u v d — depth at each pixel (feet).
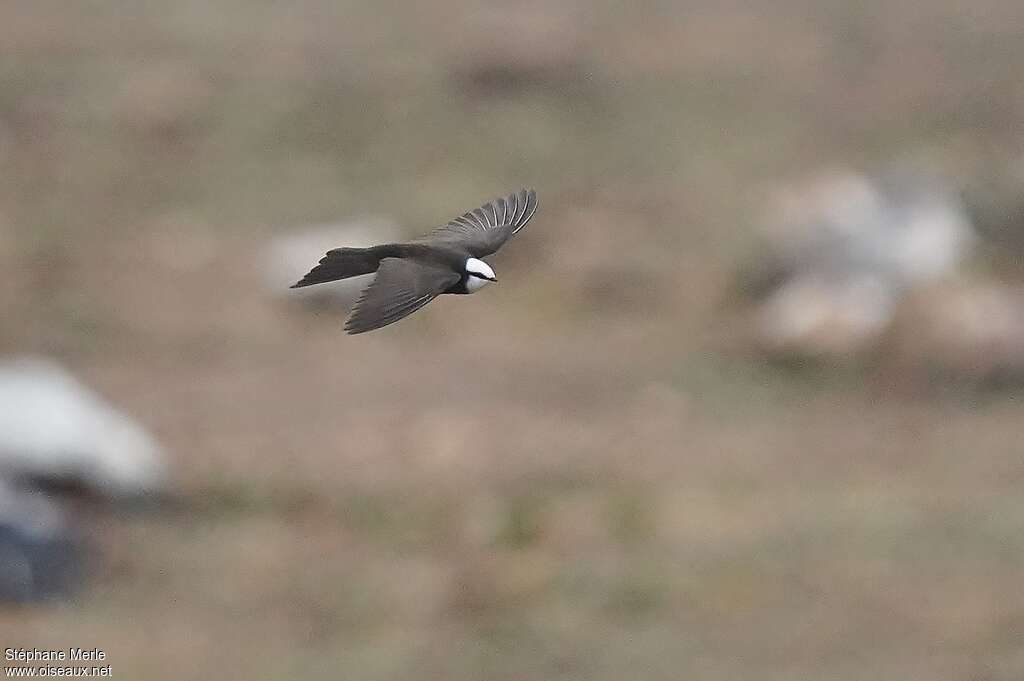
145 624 42.34
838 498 48.65
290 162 82.64
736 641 40.22
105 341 67.72
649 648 40.09
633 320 69.21
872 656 38.86
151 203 79.71
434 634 41.75
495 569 45.14
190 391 61.87
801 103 87.30
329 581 45.06
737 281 70.23
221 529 48.34
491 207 21.03
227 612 43.24
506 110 86.02
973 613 40.75
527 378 62.80
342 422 57.88
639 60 90.58
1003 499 47.73
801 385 60.34
